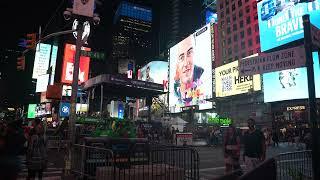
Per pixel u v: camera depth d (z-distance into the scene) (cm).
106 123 1761
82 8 1155
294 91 5162
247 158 846
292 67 544
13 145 370
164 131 3766
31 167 868
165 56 16112
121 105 2892
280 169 834
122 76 1919
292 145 3509
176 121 4450
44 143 899
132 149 992
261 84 5941
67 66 6225
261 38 6050
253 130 855
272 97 5509
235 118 6544
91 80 2020
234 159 891
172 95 9956
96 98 2345
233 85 6662
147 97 2394
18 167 341
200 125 4081
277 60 569
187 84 9088
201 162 1714
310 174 848
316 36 536
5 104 13212
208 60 8250
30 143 882
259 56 598
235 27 8219
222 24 8694
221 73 7119
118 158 956
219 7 8938
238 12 8194
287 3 5500
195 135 3803
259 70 595
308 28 513
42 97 8512
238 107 6656
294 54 543
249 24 7788
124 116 2880
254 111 6156
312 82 496
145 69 11481
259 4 6178
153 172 812
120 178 784
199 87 8456
